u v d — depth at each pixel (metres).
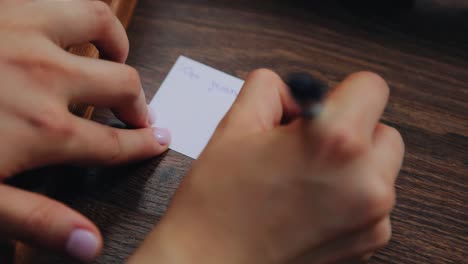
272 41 0.43
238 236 0.30
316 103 0.27
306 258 0.31
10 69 0.33
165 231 0.31
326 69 0.42
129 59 0.42
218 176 0.31
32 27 0.34
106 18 0.36
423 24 0.44
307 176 0.29
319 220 0.29
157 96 0.41
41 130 0.32
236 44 0.43
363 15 0.44
